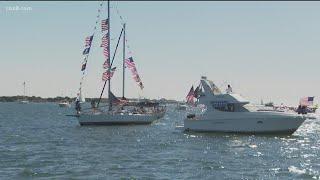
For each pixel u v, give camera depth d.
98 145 51.78
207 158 41.44
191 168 35.78
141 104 89.81
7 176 32.00
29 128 79.75
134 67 90.75
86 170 34.38
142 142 55.31
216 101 66.00
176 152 45.59
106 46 86.12
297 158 42.44
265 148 50.44
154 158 40.97
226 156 43.12
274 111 65.69
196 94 69.56
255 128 64.31
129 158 40.78
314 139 62.31
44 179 31.09
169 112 198.50
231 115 65.19
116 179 31.19
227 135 64.62
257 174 33.59
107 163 37.72
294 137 64.00
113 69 87.06
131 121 83.00
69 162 38.19
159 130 74.19
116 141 56.41
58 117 130.12
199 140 58.09
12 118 119.19
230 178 31.94
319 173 34.31
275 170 35.34
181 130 70.56
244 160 40.56
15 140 56.88
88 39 85.56
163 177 31.98
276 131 64.12
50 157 41.12
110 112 82.94
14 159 39.56
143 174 33.00
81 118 81.50
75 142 55.00
